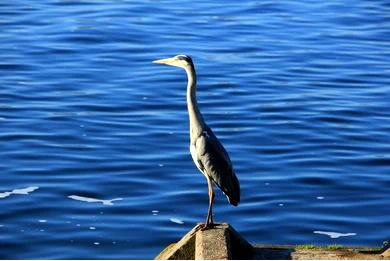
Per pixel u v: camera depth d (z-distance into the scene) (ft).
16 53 81.61
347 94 73.72
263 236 50.47
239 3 100.42
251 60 81.30
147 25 90.79
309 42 86.89
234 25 91.81
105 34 87.20
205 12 96.32
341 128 66.54
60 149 61.98
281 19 94.43
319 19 94.79
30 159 60.13
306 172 58.90
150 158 60.64
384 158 61.26
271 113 69.21
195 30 89.61
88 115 68.28
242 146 63.00
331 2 102.12
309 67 79.87
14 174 57.82
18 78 75.82
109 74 77.20
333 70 79.30
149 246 49.26
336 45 86.12
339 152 62.34
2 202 53.88
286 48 84.84
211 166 38.52
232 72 78.07
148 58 81.35
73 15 93.66
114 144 63.00
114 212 53.06
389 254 36.86
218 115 68.74
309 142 63.93
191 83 39.17
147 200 54.70
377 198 55.42
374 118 68.59
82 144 62.95
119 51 82.89
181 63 39.42
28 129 65.36
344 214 53.21
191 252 36.58
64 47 83.41
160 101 71.46
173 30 89.45
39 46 83.46
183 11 96.37
